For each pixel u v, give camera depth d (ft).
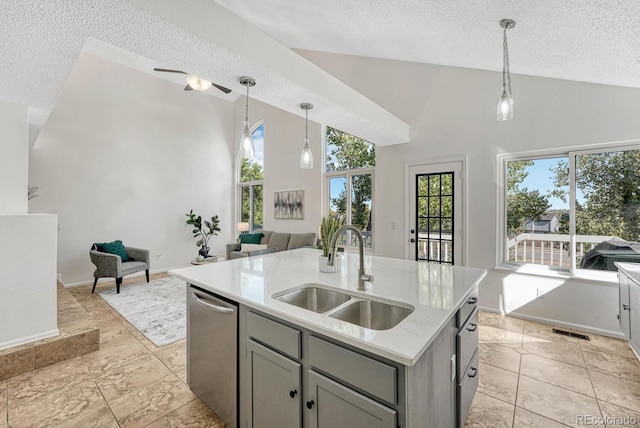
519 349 8.58
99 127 16.39
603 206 9.49
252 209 22.81
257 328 4.71
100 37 5.35
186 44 5.65
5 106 8.43
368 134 12.05
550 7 5.24
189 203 20.58
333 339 3.75
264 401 4.65
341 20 9.04
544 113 10.22
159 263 18.93
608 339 9.14
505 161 11.24
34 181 14.34
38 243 7.97
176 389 6.78
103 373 7.43
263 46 6.59
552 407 6.12
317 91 8.04
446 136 12.34
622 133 8.97
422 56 11.28
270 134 20.98
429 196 12.91
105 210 16.60
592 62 7.39
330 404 3.74
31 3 4.31
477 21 6.57
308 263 7.59
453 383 4.67
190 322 6.30
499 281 11.24
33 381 7.08
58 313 9.71
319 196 18.21
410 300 4.66
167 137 19.38
